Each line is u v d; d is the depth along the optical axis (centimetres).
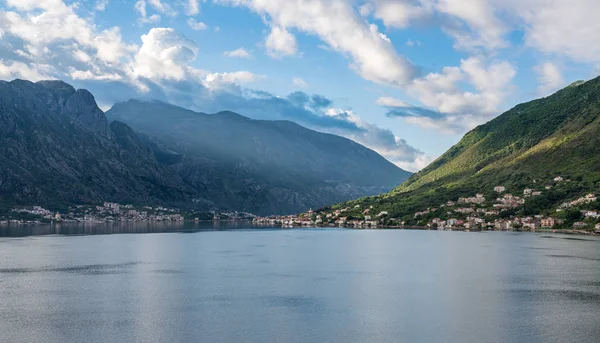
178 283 19438
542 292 17450
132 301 16325
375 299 16588
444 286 18688
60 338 12556
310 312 14938
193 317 14388
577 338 12394
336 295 17225
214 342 12300
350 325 13625
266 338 12569
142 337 12631
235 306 15662
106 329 13288
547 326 13362
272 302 16200
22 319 14175
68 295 17188
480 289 18062
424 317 14338
